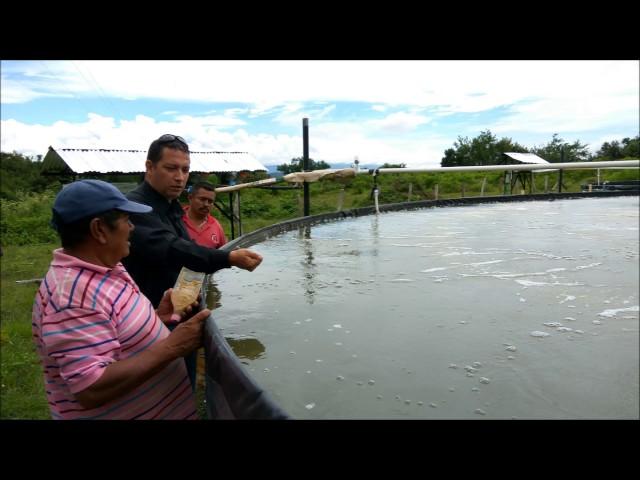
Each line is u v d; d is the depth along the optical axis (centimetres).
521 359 182
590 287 296
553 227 595
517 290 288
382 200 1330
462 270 349
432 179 1540
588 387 160
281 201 1414
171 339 130
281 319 232
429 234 537
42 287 119
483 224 624
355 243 477
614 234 534
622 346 196
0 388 338
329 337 207
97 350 115
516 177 1186
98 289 118
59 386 124
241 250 178
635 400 148
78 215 117
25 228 1041
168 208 197
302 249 440
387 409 145
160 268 179
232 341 203
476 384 162
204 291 266
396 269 351
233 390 106
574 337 208
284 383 163
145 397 133
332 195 1472
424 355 187
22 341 422
